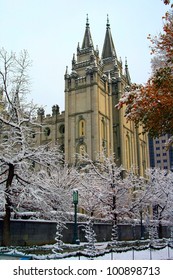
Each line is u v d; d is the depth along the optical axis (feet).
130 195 134.10
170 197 143.43
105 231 129.70
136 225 153.17
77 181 138.51
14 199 78.54
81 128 246.47
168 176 151.02
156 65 52.65
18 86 82.58
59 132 271.08
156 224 135.33
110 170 124.98
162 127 47.67
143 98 45.98
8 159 75.82
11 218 94.32
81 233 115.03
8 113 82.94
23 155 77.00
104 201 121.90
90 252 61.00
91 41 276.82
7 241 73.15
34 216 99.86
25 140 81.92
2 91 83.76
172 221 138.10
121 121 267.39
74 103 254.06
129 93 48.67
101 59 293.43
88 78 251.80
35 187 78.23
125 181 126.11
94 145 233.76
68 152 243.40
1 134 85.46
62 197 84.58
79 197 132.87
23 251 67.05
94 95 245.65
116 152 263.08
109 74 276.21
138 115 47.44
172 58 47.55
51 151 85.76
